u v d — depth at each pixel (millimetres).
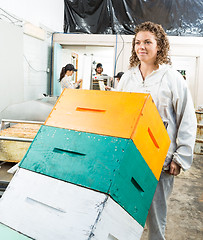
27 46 4082
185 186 2715
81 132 943
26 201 900
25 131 1911
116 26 5094
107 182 797
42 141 990
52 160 926
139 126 896
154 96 1248
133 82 1353
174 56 4898
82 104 1034
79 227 766
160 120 1064
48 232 811
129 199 893
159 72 1252
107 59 5340
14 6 3539
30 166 957
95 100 1017
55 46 4883
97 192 793
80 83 4449
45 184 890
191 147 1209
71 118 1009
